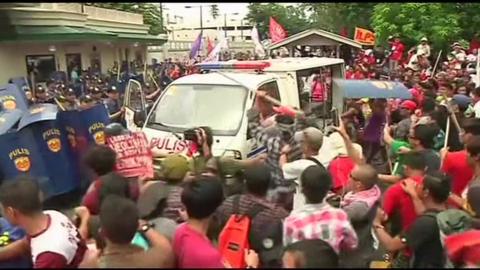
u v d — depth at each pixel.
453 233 4.11
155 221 4.09
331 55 21.59
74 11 24.66
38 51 23.42
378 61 19.77
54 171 8.89
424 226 3.84
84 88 19.64
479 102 9.42
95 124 9.27
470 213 4.72
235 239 4.21
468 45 15.43
